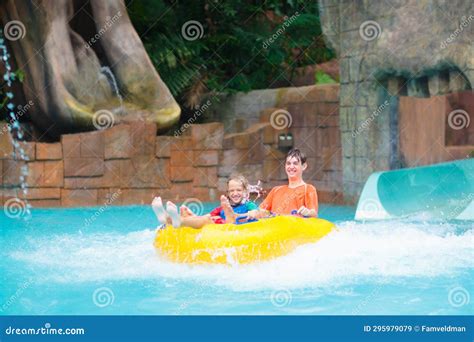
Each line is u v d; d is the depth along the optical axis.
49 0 20.86
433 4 16.58
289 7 29.72
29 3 20.72
